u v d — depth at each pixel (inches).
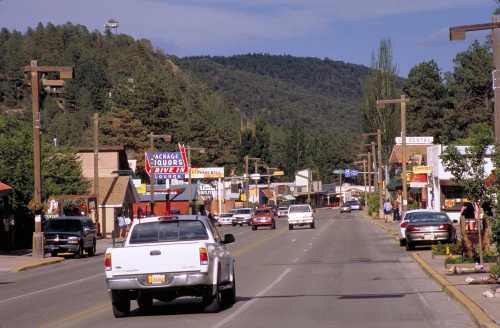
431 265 1106.1
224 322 624.4
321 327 583.8
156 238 716.7
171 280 659.4
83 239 1744.6
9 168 2026.3
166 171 3373.5
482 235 1053.2
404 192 2150.6
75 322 667.4
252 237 2397.9
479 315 581.9
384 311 673.6
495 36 897.5
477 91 3961.6
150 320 659.4
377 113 4232.3
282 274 1095.0
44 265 1541.6
